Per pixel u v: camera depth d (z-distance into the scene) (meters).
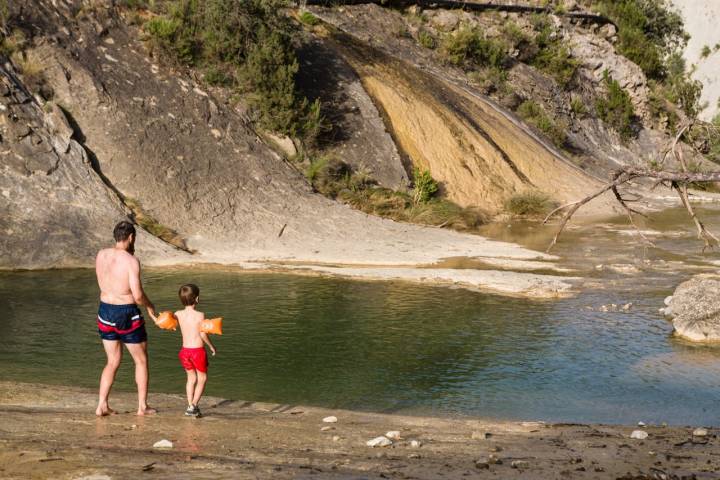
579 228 30.39
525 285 18.17
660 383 10.66
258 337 12.96
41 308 15.01
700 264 22.05
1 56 24.80
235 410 8.61
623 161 52.62
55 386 9.40
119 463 5.18
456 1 52.41
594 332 13.77
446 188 33.84
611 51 58.44
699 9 77.06
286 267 20.53
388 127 34.84
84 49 27.20
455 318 14.75
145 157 25.25
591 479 5.33
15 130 22.55
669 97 62.97
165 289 17.27
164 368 11.00
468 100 42.12
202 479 4.74
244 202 25.66
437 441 7.04
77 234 21.22
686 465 6.06
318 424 7.83
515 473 5.46
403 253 23.16
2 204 21.02
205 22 31.25
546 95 51.09
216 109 28.67
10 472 4.82
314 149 31.30
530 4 58.12
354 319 14.50
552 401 9.74
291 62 32.44
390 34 46.06
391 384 10.42
